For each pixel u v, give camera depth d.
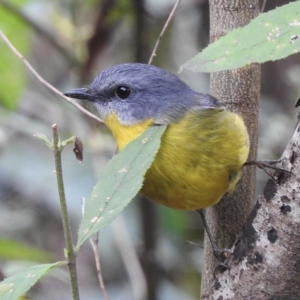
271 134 11.93
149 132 5.25
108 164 5.13
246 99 7.84
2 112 11.56
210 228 8.15
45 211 13.04
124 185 5.00
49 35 11.46
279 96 12.31
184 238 11.95
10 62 11.45
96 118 8.24
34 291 12.67
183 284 11.71
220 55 4.67
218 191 7.58
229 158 7.40
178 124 7.51
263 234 5.73
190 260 11.83
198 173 7.39
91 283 12.96
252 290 5.82
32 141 13.09
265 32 4.59
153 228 11.12
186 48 12.57
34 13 11.45
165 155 7.43
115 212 4.85
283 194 5.57
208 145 7.36
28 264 9.37
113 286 12.49
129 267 10.41
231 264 6.02
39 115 12.16
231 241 8.02
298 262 5.57
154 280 11.05
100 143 11.08
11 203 13.05
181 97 7.76
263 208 5.75
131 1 11.20
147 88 7.91
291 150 5.55
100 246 12.24
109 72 8.22
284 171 5.57
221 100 7.88
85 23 11.41
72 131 11.48
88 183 11.99
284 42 4.52
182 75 12.52
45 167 12.85
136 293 10.37
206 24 12.33
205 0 12.24
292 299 5.71
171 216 11.85
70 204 11.88
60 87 12.98
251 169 8.01
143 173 4.96
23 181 12.85
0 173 12.82
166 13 12.05
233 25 7.52
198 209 7.95
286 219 5.55
